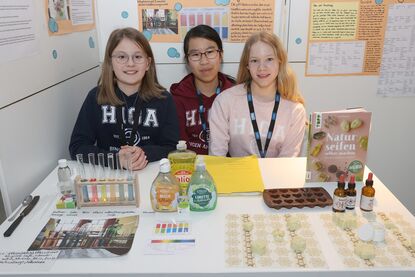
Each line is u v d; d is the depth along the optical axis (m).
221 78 2.18
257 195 1.26
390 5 2.17
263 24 2.21
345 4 2.16
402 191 2.52
